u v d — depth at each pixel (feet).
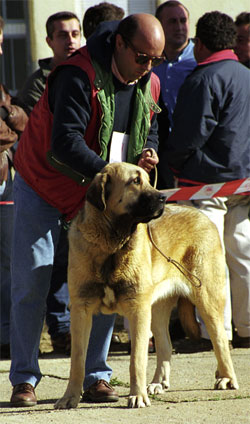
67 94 24.99
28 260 26.94
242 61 44.19
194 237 29.63
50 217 27.35
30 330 26.81
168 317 30.14
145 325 25.03
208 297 29.22
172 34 41.73
